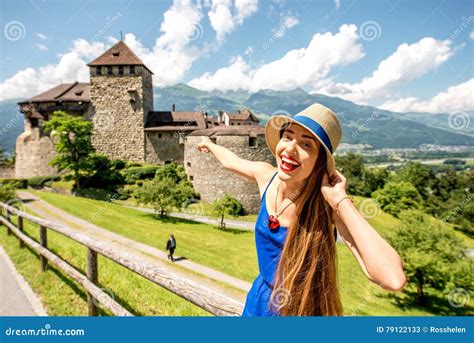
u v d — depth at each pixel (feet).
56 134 118.21
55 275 17.10
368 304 45.88
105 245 11.44
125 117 138.62
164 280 7.48
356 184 175.32
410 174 189.26
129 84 138.00
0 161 178.70
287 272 3.94
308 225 3.88
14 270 18.17
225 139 111.75
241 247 68.64
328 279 3.82
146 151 141.08
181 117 150.10
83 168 122.21
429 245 55.93
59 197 97.45
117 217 79.97
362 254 3.17
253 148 111.65
